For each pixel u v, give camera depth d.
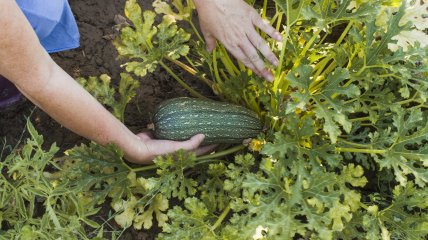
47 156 0.97
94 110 0.95
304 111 1.21
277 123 1.20
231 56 1.36
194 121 1.14
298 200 0.99
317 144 1.19
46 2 1.06
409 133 1.23
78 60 1.38
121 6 1.43
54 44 1.21
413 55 1.04
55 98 0.88
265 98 1.15
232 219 1.06
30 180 1.01
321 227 0.97
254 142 1.18
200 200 1.25
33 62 0.81
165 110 1.15
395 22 1.01
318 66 1.25
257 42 1.09
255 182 1.00
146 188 1.10
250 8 1.10
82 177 1.13
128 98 1.24
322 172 1.00
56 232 0.92
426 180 1.03
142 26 1.16
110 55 1.39
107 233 1.22
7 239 0.96
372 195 1.13
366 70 1.07
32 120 1.32
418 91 1.06
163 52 1.18
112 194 1.15
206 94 1.36
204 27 1.13
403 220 1.08
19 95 1.30
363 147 1.18
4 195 0.96
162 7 1.23
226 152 1.21
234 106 1.18
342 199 1.22
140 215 1.17
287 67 1.17
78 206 0.96
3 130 1.31
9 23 0.74
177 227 1.07
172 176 1.11
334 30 1.41
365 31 1.04
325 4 1.05
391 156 1.06
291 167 1.03
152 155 1.11
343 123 0.98
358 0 1.04
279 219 0.98
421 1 1.34
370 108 1.12
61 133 1.31
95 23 1.41
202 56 1.30
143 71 1.17
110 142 1.04
